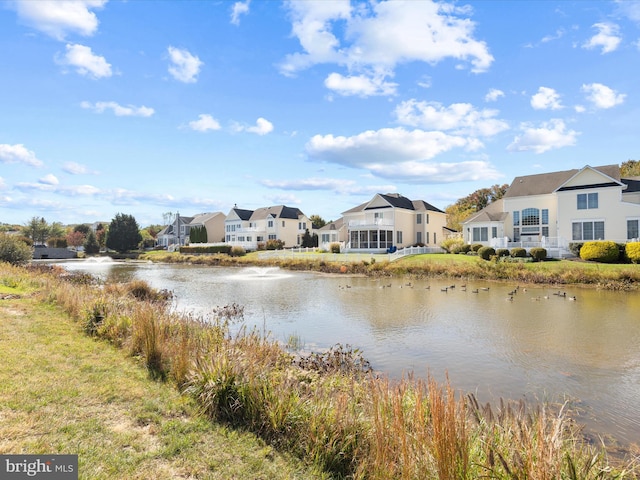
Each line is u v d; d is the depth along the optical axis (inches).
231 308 589.6
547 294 719.7
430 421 141.0
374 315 539.5
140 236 3034.0
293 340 406.0
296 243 2719.0
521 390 269.4
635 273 795.4
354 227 1797.5
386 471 127.6
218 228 3105.3
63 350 271.6
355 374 287.1
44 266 1171.3
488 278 962.1
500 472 116.3
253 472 139.3
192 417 179.8
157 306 478.6
